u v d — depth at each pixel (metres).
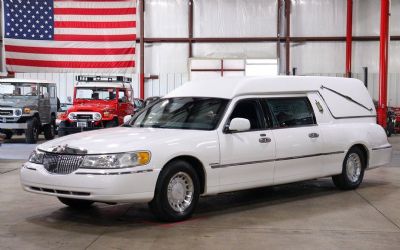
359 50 25.00
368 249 5.28
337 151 8.34
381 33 18.02
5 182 9.53
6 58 24.77
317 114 8.21
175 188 6.36
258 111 7.39
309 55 25.16
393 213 6.97
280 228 6.12
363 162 8.98
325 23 25.05
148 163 6.02
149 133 6.62
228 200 7.83
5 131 18.05
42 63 25.03
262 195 8.24
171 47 25.52
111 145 6.04
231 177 6.86
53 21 24.95
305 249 5.27
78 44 25.12
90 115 16.59
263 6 25.23
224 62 25.47
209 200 7.82
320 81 8.52
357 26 24.97
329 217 6.72
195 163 6.64
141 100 21.81
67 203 7.10
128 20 25.11
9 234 5.81
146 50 25.61
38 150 6.46
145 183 5.99
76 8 24.98
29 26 24.83
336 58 25.06
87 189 5.84
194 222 6.39
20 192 8.48
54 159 6.15
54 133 20.16
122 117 17.67
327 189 8.82
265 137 7.24
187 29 25.42
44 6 24.86
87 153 5.96
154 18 25.47
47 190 6.19
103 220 6.50
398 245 5.43
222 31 25.39
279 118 7.61
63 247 5.29
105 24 25.12
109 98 17.47
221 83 7.59
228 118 6.97
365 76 24.58
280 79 7.86
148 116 7.69
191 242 5.49
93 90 17.52
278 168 7.41
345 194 8.38
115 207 7.29
